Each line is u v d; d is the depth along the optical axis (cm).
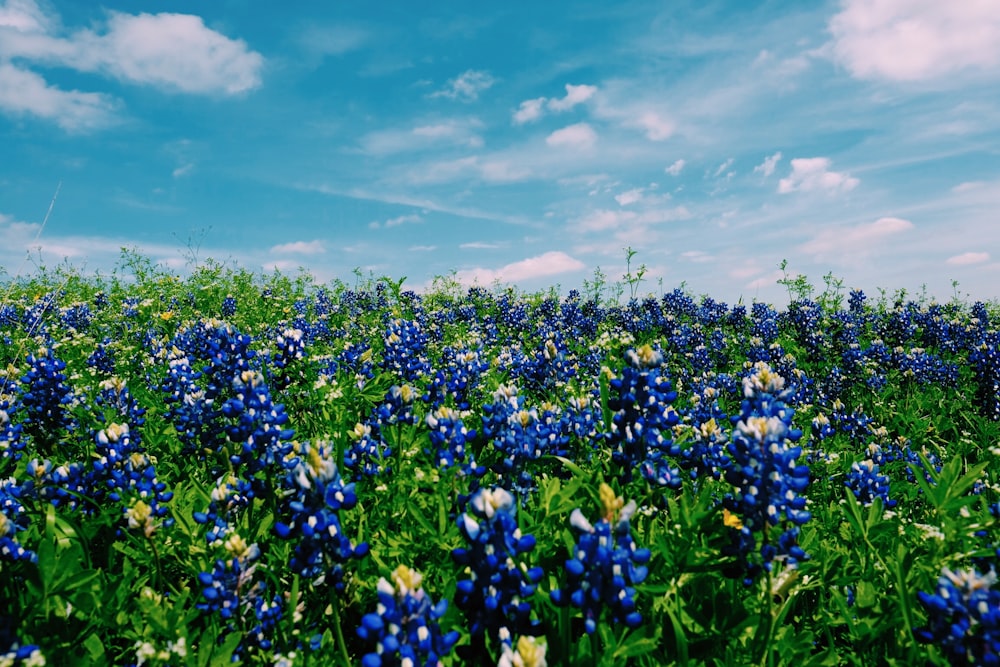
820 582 413
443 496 436
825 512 552
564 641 308
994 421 922
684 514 425
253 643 355
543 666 243
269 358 835
